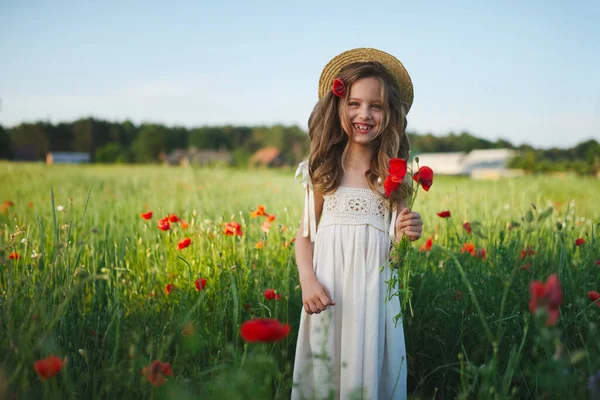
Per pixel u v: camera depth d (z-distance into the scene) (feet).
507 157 151.23
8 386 4.76
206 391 4.98
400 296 6.26
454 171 167.84
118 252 9.58
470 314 7.47
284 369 6.42
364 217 6.57
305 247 6.98
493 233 9.84
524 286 7.73
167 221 9.50
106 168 84.64
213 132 251.19
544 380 4.22
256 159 211.61
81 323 6.98
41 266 7.45
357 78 6.90
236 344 5.82
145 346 6.68
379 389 6.43
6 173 42.37
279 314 7.66
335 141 7.14
